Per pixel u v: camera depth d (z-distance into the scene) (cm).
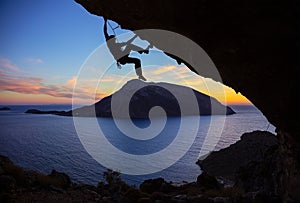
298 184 841
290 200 854
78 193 1194
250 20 456
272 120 782
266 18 443
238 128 11412
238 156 4600
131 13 549
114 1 542
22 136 10306
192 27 503
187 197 1198
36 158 6056
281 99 641
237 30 486
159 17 512
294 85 576
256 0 417
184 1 448
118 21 613
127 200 1136
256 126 12206
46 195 1088
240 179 1734
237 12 446
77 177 4334
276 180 1119
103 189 1345
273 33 471
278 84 600
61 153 6888
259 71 584
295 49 489
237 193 1323
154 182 1678
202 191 1466
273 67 554
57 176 1373
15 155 6303
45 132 11844
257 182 1526
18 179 1167
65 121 19300
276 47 499
